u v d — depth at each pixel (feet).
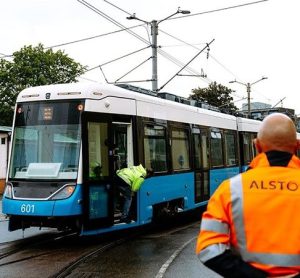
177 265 28.40
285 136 9.49
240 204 8.91
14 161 36.22
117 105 37.88
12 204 34.83
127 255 31.71
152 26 69.77
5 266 28.66
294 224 8.64
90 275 26.16
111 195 36.52
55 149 35.17
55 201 33.73
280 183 8.99
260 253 8.63
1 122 171.32
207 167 53.52
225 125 60.34
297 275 8.45
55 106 35.83
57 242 37.32
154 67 69.72
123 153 38.83
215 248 8.71
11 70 170.40
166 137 44.52
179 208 47.03
